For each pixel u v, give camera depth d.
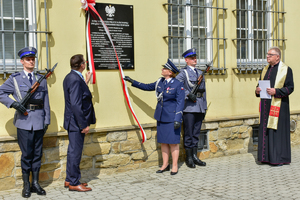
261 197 3.82
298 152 6.11
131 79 4.93
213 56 5.89
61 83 4.68
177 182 4.45
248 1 6.28
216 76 5.84
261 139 5.34
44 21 4.58
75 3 4.73
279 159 5.21
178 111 4.65
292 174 4.77
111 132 4.93
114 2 4.95
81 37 4.78
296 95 6.55
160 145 5.32
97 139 4.85
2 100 3.91
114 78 4.99
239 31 6.18
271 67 5.39
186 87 5.13
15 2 4.57
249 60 6.29
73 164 4.11
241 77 6.08
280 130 5.25
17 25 4.59
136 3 5.12
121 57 5.03
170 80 4.75
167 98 4.70
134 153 5.11
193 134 5.27
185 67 5.24
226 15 5.93
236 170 5.00
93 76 4.70
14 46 4.37
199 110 5.10
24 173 4.06
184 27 5.63
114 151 4.96
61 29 4.66
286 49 6.57
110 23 4.93
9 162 4.32
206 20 5.89
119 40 5.00
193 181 4.48
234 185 4.29
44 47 4.58
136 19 5.13
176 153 4.84
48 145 4.55
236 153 5.99
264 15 6.49
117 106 5.03
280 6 6.52
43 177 4.53
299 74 6.61
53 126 4.62
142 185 4.35
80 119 3.99
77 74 4.10
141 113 5.22
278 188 4.14
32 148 4.07
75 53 4.75
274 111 5.23
